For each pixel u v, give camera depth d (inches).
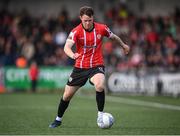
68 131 788.6
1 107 1294.3
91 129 817.5
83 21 765.3
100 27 786.8
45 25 2381.9
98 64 790.5
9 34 2237.9
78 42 782.5
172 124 911.7
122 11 2445.9
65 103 823.1
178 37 2356.1
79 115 1088.8
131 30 2348.7
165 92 1916.8
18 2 2581.2
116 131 791.1
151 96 1879.9
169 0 2623.0
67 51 761.6
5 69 2032.5
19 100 1567.4
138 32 2333.9
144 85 1956.2
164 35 2329.0
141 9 2603.3
